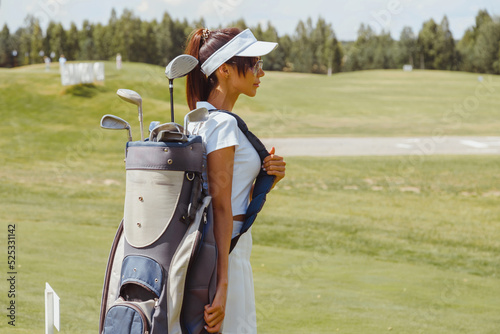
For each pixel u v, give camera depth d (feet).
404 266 23.44
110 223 28.71
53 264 19.75
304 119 73.41
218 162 5.49
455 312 16.83
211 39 6.09
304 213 32.86
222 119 5.60
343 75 153.48
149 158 5.12
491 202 36.47
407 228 30.37
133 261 5.19
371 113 82.43
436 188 39.65
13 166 42.75
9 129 55.16
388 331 14.46
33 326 12.85
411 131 64.75
